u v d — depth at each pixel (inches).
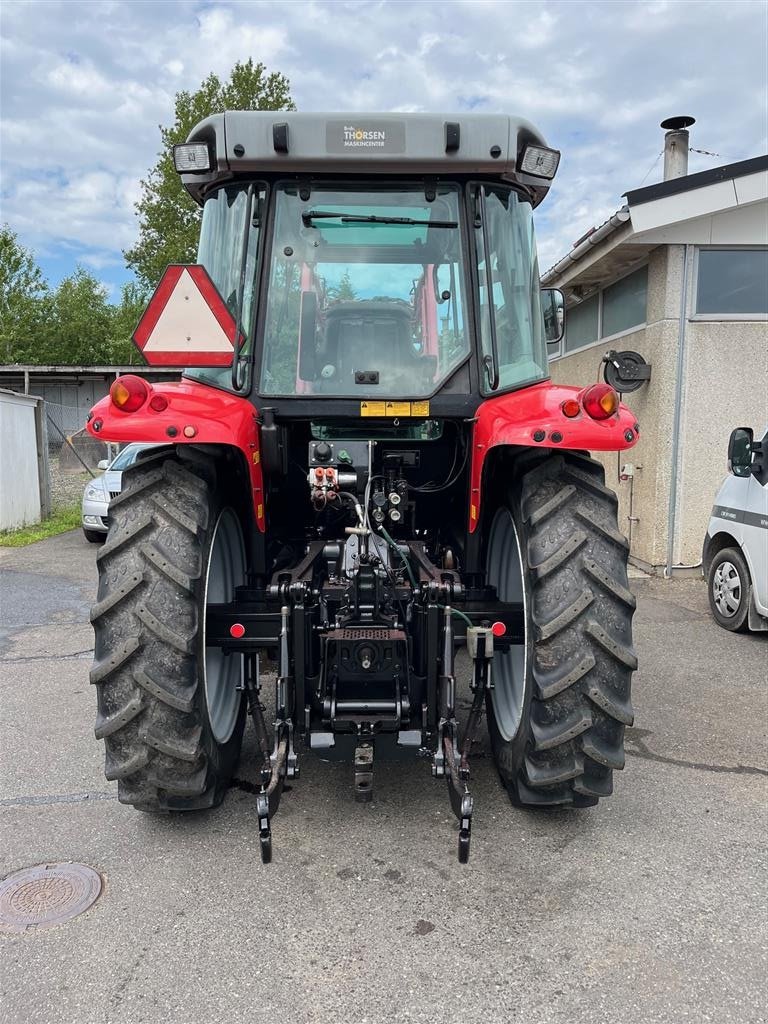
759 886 99.8
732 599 225.1
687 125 359.9
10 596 279.4
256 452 115.0
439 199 119.5
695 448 297.0
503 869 102.8
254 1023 76.5
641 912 93.9
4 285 1592.0
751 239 286.5
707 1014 77.5
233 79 1184.8
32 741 148.5
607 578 101.3
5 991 81.0
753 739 148.7
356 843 109.3
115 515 104.4
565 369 413.7
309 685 107.8
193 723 101.7
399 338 122.1
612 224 283.6
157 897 97.0
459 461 133.2
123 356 1568.7
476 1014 77.5
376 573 110.3
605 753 102.2
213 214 121.6
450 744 106.7
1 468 416.8
